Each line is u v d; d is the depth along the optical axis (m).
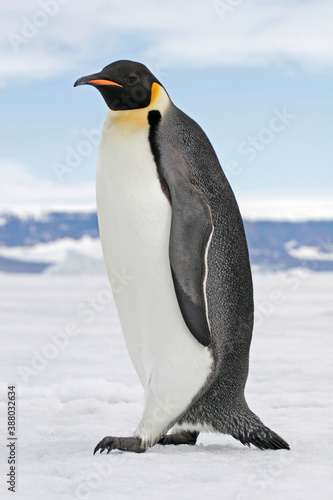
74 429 5.07
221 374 4.21
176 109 4.47
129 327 4.29
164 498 2.99
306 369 8.47
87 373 8.38
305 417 5.35
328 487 3.17
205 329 3.94
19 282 62.94
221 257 4.21
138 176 4.14
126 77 4.27
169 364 4.11
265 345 11.37
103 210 4.29
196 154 4.28
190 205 4.02
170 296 4.06
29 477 3.34
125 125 4.27
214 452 4.06
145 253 4.10
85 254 161.62
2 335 13.62
